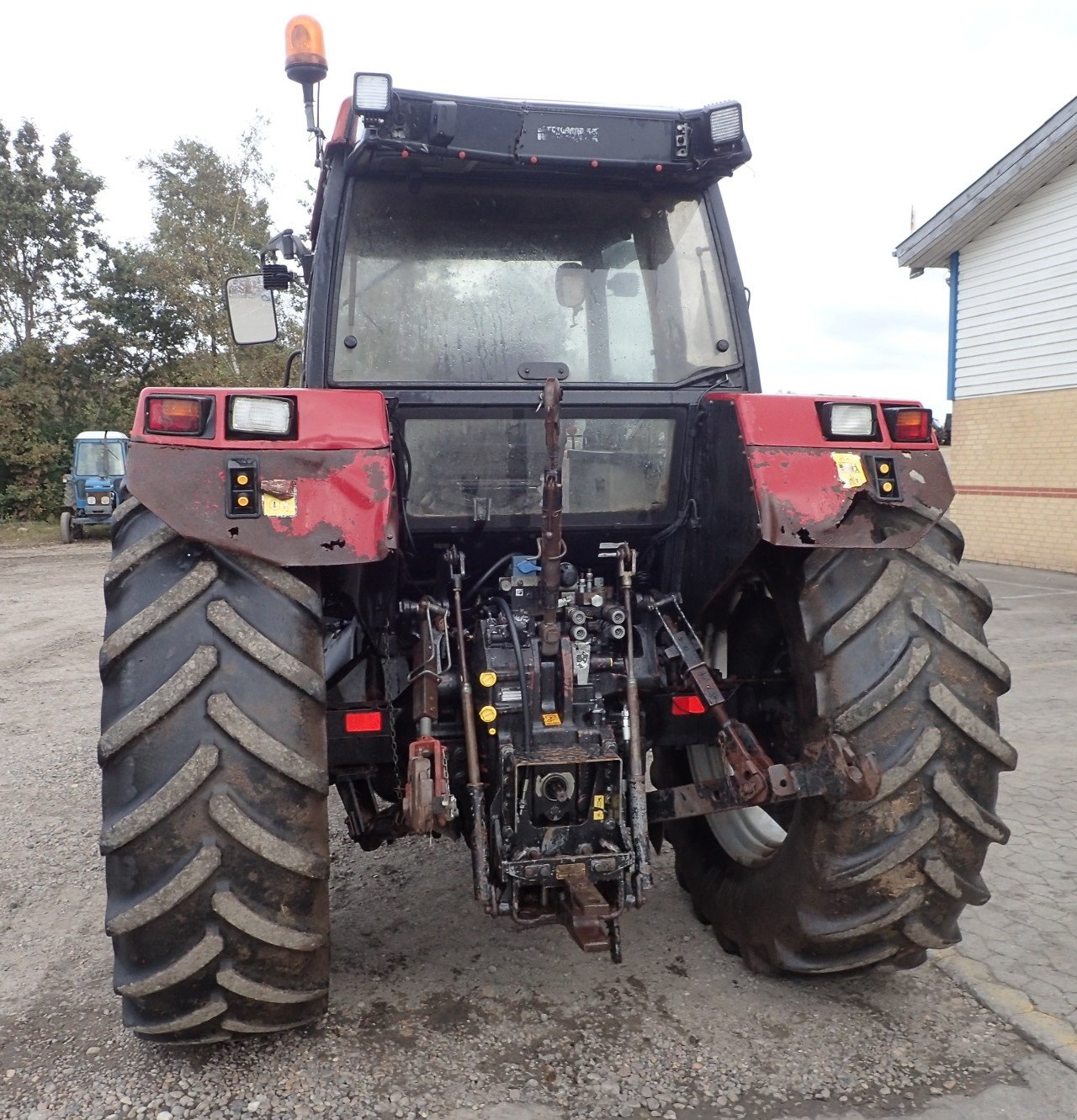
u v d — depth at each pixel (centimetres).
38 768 518
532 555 299
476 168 280
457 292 288
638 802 249
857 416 254
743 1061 246
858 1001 275
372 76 255
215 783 213
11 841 412
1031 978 284
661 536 305
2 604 1197
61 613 1116
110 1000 284
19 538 2447
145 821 210
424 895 351
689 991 282
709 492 281
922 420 257
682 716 285
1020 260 1215
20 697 693
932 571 252
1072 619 874
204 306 2866
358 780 294
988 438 1290
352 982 289
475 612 285
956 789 238
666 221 303
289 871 217
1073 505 1177
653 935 319
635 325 298
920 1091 234
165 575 222
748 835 307
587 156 276
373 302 284
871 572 248
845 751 230
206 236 2853
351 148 275
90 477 2250
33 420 2914
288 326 1389
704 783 255
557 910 245
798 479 246
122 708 214
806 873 253
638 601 289
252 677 216
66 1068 249
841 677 240
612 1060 248
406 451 284
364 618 273
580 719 260
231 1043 256
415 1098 233
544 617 254
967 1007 271
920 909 247
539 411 287
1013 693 621
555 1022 266
